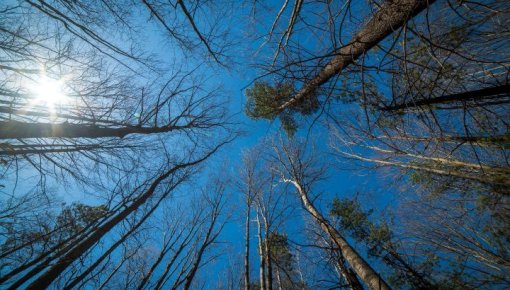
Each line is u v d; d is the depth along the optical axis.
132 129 5.66
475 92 3.71
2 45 4.48
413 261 7.90
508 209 6.70
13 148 4.45
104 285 6.66
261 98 6.96
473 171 6.97
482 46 4.38
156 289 8.00
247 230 11.02
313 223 9.56
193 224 10.88
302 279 10.52
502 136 4.89
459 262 7.55
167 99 6.15
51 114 4.57
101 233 4.51
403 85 4.11
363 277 4.57
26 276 3.16
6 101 4.15
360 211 10.20
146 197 5.45
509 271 7.05
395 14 3.61
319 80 3.99
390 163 8.78
